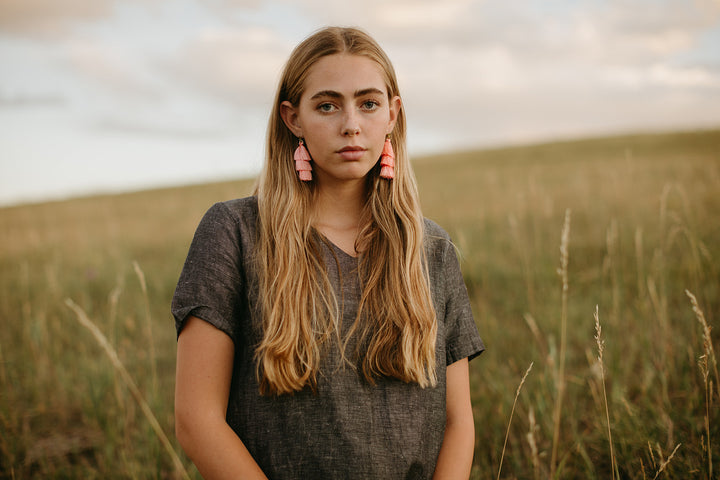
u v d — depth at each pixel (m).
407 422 1.30
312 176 1.46
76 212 20.30
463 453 1.40
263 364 1.23
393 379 1.33
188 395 1.20
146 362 3.96
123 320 4.76
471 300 4.72
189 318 1.24
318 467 1.23
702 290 3.58
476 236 7.31
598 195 10.00
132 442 2.86
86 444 2.91
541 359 3.18
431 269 1.50
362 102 1.34
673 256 4.94
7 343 4.33
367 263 1.40
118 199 24.88
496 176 17.75
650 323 3.29
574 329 3.73
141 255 9.03
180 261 7.82
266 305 1.27
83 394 3.31
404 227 1.45
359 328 1.32
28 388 3.46
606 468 2.29
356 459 1.23
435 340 1.42
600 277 4.70
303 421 1.24
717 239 4.84
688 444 2.19
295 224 1.35
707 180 9.61
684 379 2.63
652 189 9.66
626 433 2.31
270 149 1.44
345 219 1.48
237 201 1.43
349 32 1.38
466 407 1.51
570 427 2.59
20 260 9.41
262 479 1.18
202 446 1.17
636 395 2.77
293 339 1.23
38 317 4.39
